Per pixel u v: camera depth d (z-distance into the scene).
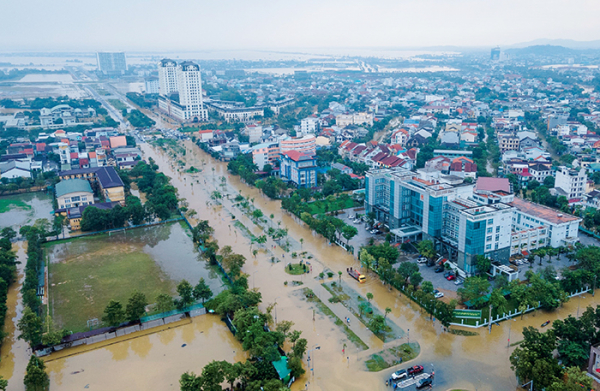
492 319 157.00
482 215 180.62
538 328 151.75
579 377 115.00
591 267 180.12
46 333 144.00
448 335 149.38
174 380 131.62
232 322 152.38
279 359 134.00
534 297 162.25
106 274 197.75
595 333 136.62
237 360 140.25
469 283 164.25
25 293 166.50
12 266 197.38
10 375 136.12
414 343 145.25
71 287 186.50
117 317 152.88
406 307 167.00
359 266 199.50
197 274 197.88
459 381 127.88
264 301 170.50
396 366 134.38
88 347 148.25
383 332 151.12
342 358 138.38
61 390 128.25
